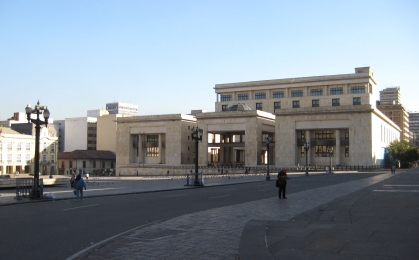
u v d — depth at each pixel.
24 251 11.20
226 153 108.44
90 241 12.60
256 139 94.62
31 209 21.19
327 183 42.75
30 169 103.75
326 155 91.88
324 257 9.64
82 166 118.12
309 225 14.29
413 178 47.53
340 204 20.31
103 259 10.02
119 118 113.94
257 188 37.66
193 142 109.31
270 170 86.25
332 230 13.13
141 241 12.19
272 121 103.12
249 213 18.23
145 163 111.44
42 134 108.44
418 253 9.84
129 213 19.22
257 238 11.99
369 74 105.62
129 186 42.84
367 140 86.25
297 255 9.88
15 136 99.94
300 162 94.19
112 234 13.79
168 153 105.81
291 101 112.56
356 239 11.59
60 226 15.38
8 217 17.92
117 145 113.75
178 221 16.03
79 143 145.62
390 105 197.25
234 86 121.06
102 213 19.23
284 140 93.50
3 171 96.56
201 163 101.19
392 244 10.84
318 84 110.62
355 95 105.56
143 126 110.38
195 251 10.90
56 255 10.75
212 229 14.25
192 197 28.25
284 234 12.66
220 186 42.53
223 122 98.88
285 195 27.52
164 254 10.55
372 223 14.26
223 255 10.47
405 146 118.31
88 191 34.69
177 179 61.41
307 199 24.39
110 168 124.56
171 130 106.00
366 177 54.41
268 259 9.46
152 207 21.77
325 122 90.12
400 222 14.38
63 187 44.34
